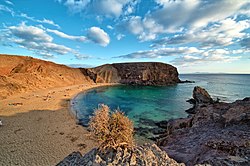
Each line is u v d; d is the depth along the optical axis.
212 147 11.70
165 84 113.56
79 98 58.66
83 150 19.47
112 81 121.50
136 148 7.75
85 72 117.19
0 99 45.34
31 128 25.56
